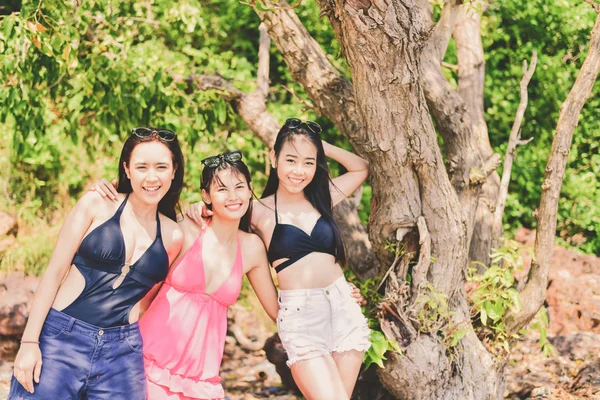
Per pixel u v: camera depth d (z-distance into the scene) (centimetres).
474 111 621
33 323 321
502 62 827
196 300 365
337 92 498
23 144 567
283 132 404
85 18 535
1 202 789
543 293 482
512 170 798
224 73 763
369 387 496
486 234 588
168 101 575
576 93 462
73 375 325
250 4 457
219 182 366
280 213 407
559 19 790
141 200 347
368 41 394
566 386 549
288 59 509
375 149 428
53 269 328
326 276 403
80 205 336
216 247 372
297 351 387
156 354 358
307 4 766
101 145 813
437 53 535
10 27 493
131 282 337
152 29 765
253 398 569
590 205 792
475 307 478
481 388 463
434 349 447
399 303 449
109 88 561
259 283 400
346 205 553
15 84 545
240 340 688
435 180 439
